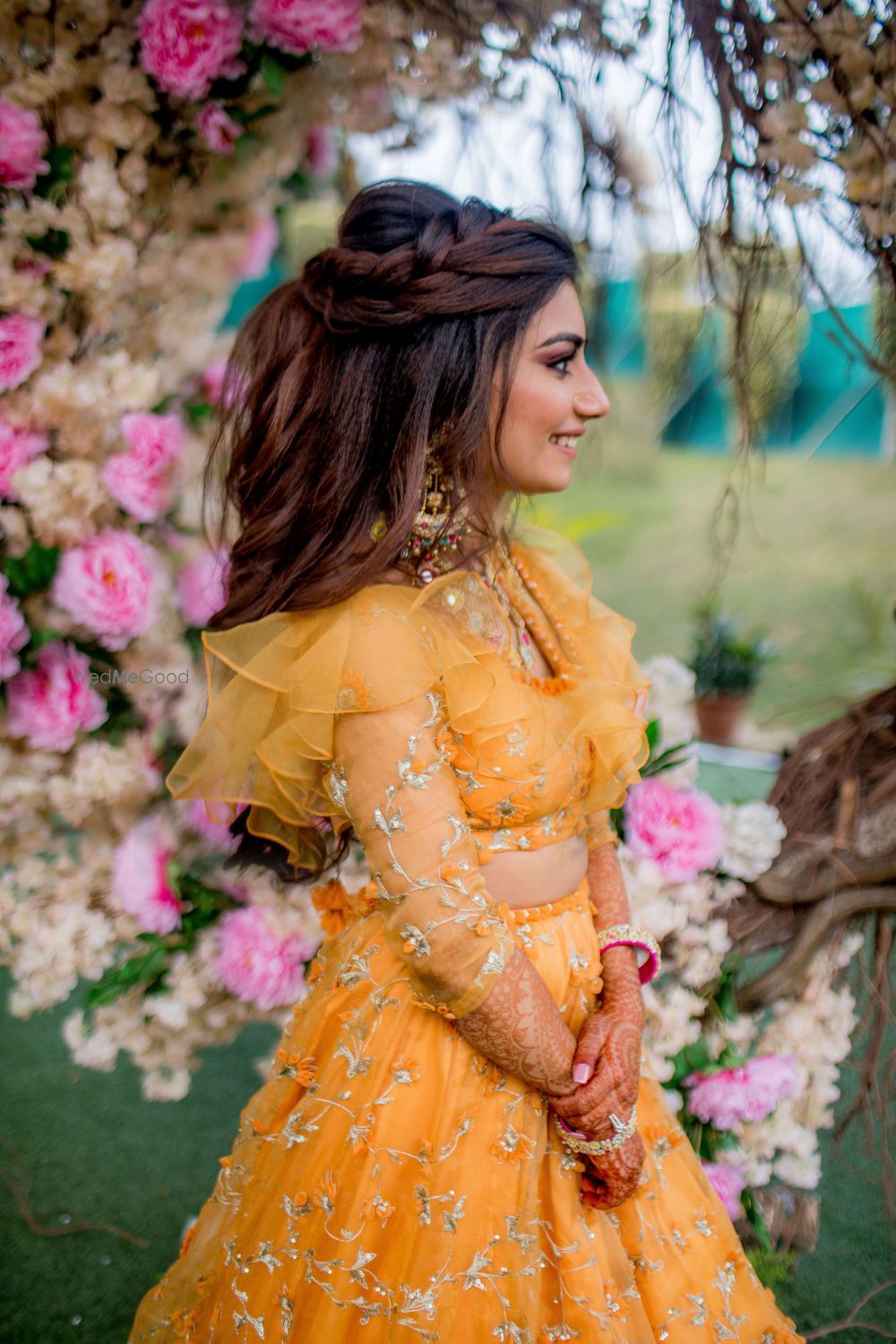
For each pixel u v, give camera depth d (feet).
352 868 5.47
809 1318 6.01
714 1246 3.96
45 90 4.89
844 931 5.70
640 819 5.43
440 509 3.55
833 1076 5.79
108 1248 6.64
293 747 3.43
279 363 3.60
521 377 3.42
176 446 5.29
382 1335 3.32
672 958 5.67
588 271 4.97
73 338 5.30
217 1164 7.47
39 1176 7.30
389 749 3.18
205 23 4.83
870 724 5.58
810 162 4.49
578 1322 3.36
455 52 4.96
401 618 3.31
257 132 5.49
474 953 3.11
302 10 4.75
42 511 4.91
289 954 5.32
